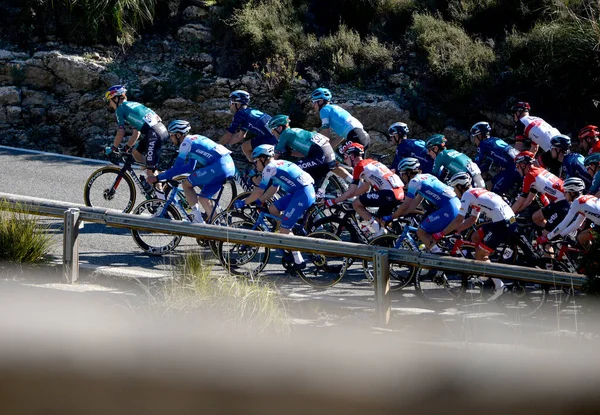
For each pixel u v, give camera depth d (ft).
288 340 39.65
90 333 34.83
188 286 45.37
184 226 51.83
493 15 115.85
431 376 29.78
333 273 60.34
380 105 104.01
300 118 106.01
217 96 107.45
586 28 103.96
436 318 48.37
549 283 46.78
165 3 116.16
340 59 109.40
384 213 63.05
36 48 109.40
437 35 110.63
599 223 56.80
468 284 58.18
